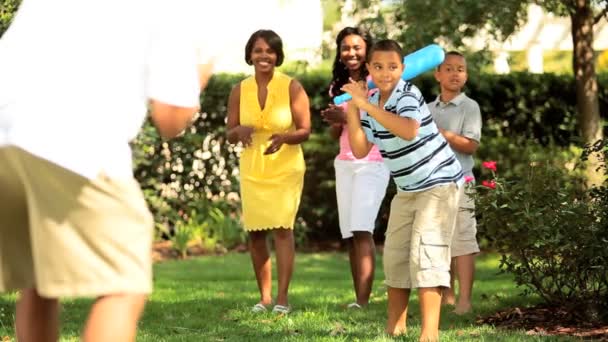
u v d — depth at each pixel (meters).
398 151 6.31
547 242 7.46
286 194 8.62
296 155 8.74
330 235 15.38
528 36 18.64
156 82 3.53
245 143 8.65
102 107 3.50
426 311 6.38
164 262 13.55
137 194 3.55
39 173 3.46
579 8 13.82
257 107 8.73
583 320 7.55
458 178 6.47
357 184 8.78
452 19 12.48
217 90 15.07
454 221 6.45
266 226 8.56
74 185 3.45
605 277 7.54
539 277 7.86
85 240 3.47
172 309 8.51
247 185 8.68
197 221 15.05
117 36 3.57
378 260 13.67
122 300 3.49
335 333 6.96
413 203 6.49
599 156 8.22
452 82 8.63
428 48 7.05
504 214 7.69
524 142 15.07
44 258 3.49
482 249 14.28
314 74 15.15
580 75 13.98
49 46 3.57
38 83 3.51
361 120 6.43
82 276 3.46
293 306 8.81
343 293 9.88
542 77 15.12
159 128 3.66
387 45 6.22
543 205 7.64
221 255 14.44
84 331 3.49
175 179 15.04
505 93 15.02
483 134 15.04
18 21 3.69
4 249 3.67
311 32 19.41
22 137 3.42
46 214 3.47
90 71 3.53
